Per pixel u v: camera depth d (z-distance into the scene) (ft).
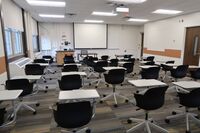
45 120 10.41
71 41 40.57
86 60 26.91
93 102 8.04
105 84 18.93
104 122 10.13
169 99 14.17
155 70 15.26
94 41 41.27
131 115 11.08
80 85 11.91
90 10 23.77
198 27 24.71
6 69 16.01
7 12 17.43
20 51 24.20
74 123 6.88
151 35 37.11
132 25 44.06
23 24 24.64
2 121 7.39
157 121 10.26
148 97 8.09
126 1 18.48
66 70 16.84
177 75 16.40
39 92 16.02
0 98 7.78
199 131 9.11
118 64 21.80
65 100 7.57
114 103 13.19
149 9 22.76
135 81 10.88
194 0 17.95
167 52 31.48
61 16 29.84
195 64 25.50
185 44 27.35
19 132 9.07
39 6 21.45
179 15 27.68
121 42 44.01
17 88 10.88
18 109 11.37
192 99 8.67
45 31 38.83
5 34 16.69
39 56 33.60
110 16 29.17
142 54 43.73
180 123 10.03
